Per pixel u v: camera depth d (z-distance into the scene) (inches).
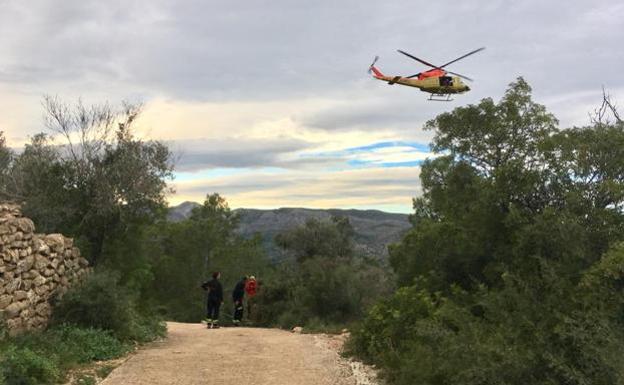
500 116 574.6
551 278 275.6
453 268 520.7
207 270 2016.5
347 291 935.0
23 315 402.9
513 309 274.4
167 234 1959.9
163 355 421.4
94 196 674.2
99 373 342.6
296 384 322.0
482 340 257.6
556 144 423.2
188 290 1983.3
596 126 427.5
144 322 557.6
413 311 404.8
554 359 214.8
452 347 255.6
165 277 1982.0
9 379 277.4
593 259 359.6
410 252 641.0
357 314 912.3
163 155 726.5
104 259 697.6
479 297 353.4
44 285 446.3
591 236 374.9
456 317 299.6
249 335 601.6
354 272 995.3
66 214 663.1
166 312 1721.2
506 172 436.5
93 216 676.1
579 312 233.9
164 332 573.0
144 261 762.8
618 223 377.7
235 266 2021.4
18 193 700.7
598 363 209.9
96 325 457.1
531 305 263.4
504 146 575.2
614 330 224.2
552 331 235.1
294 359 412.2
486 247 474.6
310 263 1127.0
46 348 363.6
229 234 2117.4
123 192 679.7
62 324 437.4
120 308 472.7
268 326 1023.0
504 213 445.1
